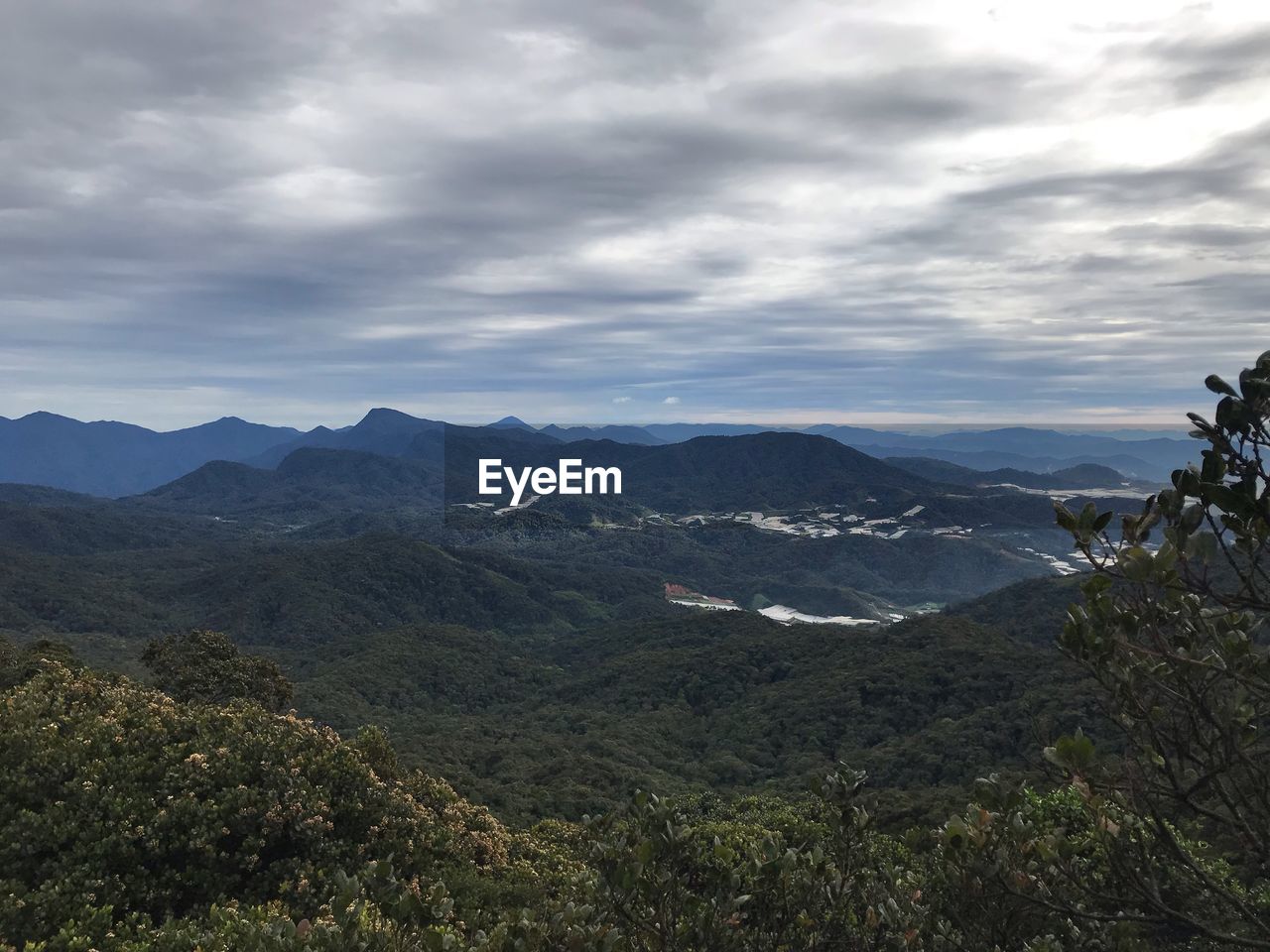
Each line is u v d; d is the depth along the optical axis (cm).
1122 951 304
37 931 895
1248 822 253
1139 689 270
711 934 365
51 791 1173
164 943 874
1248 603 239
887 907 377
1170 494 256
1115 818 300
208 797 1237
